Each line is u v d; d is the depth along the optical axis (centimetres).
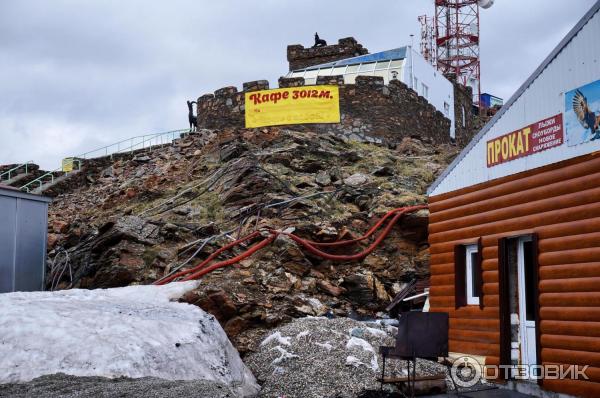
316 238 1812
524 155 1145
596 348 962
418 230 1880
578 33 1048
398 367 1201
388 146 2670
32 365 987
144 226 1869
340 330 1342
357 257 1797
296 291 1655
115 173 2841
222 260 1717
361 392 1098
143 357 1033
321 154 2341
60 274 1922
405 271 1791
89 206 2583
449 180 1348
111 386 912
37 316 1071
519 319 1155
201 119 2870
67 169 3150
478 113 4288
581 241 1008
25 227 1683
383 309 1688
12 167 3166
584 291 992
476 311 1233
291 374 1179
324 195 2041
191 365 1081
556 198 1066
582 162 1025
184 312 1252
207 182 2256
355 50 3453
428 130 3017
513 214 1159
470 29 4500
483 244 1229
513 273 1179
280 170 2191
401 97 2781
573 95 1049
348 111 2673
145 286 1494
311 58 3475
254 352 1334
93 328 1072
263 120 2688
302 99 2677
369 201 2028
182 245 1816
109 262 1773
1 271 1606
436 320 1012
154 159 2761
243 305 1490
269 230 1794
